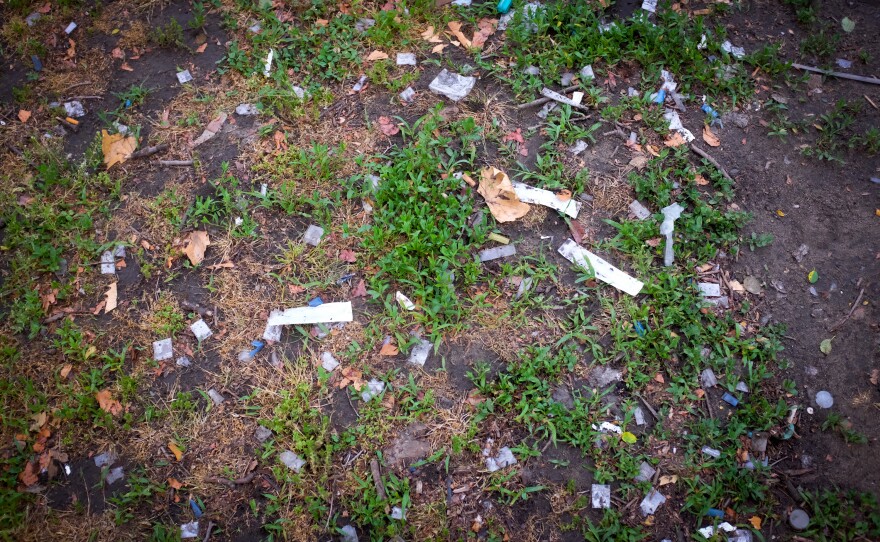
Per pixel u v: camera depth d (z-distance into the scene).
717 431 1.07
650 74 1.36
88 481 1.04
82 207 1.22
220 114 1.31
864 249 1.22
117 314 1.14
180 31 1.38
